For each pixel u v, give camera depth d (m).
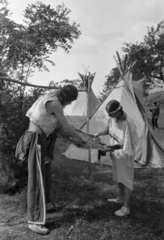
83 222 3.30
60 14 4.59
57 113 3.09
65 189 4.53
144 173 5.80
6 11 4.10
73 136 3.30
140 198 4.21
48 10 4.42
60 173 5.49
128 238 2.98
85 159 6.73
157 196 4.35
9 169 4.33
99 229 3.16
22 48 4.25
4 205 3.80
